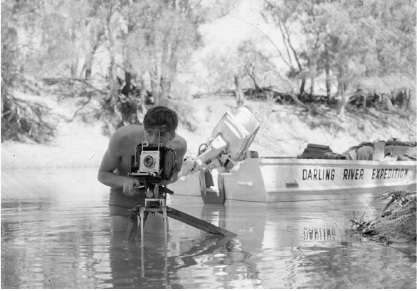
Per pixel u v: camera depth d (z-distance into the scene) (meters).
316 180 8.49
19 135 22.92
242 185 7.82
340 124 26.47
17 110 23.14
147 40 25.19
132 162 4.18
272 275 3.01
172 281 2.88
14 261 3.42
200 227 4.45
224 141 7.73
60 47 24.22
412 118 26.94
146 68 25.06
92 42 24.64
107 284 2.83
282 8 26.50
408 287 2.76
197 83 25.55
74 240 4.24
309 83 26.66
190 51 25.64
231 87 25.88
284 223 5.42
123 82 24.91
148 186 4.11
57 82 24.11
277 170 7.92
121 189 4.68
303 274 3.04
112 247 3.92
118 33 25.02
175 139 4.57
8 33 23.55
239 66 26.00
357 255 3.59
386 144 11.18
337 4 26.92
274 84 26.30
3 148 22.31
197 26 25.83
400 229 4.41
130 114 24.70
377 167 9.55
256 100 25.95
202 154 7.77
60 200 8.40
